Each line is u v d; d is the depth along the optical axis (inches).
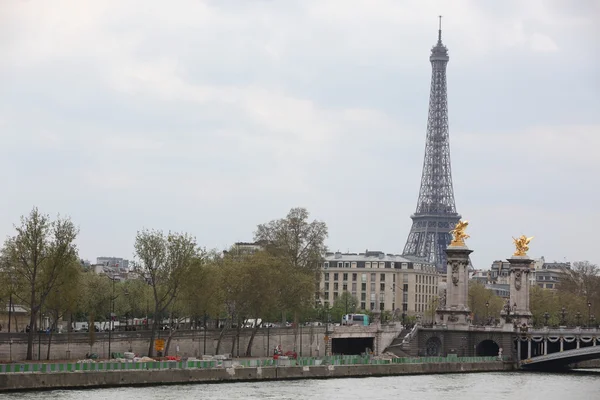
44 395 7790.4
